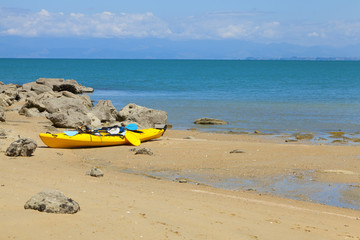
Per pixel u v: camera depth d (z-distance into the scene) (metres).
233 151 19.23
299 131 28.61
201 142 22.20
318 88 66.88
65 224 7.06
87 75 105.31
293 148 20.45
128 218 7.88
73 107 30.94
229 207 10.13
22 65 183.62
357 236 8.45
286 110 39.66
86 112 30.64
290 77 102.25
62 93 42.47
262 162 17.38
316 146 21.14
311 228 8.76
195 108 41.25
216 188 13.27
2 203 7.99
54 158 16.91
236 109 40.50
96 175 13.35
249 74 118.50
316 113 37.56
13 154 15.84
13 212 7.39
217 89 65.38
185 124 31.70
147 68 166.38
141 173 15.23
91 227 7.07
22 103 41.19
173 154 18.80
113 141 20.83
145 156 18.25
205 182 14.20
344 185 14.12
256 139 25.28
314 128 29.86
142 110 29.81
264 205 10.98
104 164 16.66
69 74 108.56
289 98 50.69
